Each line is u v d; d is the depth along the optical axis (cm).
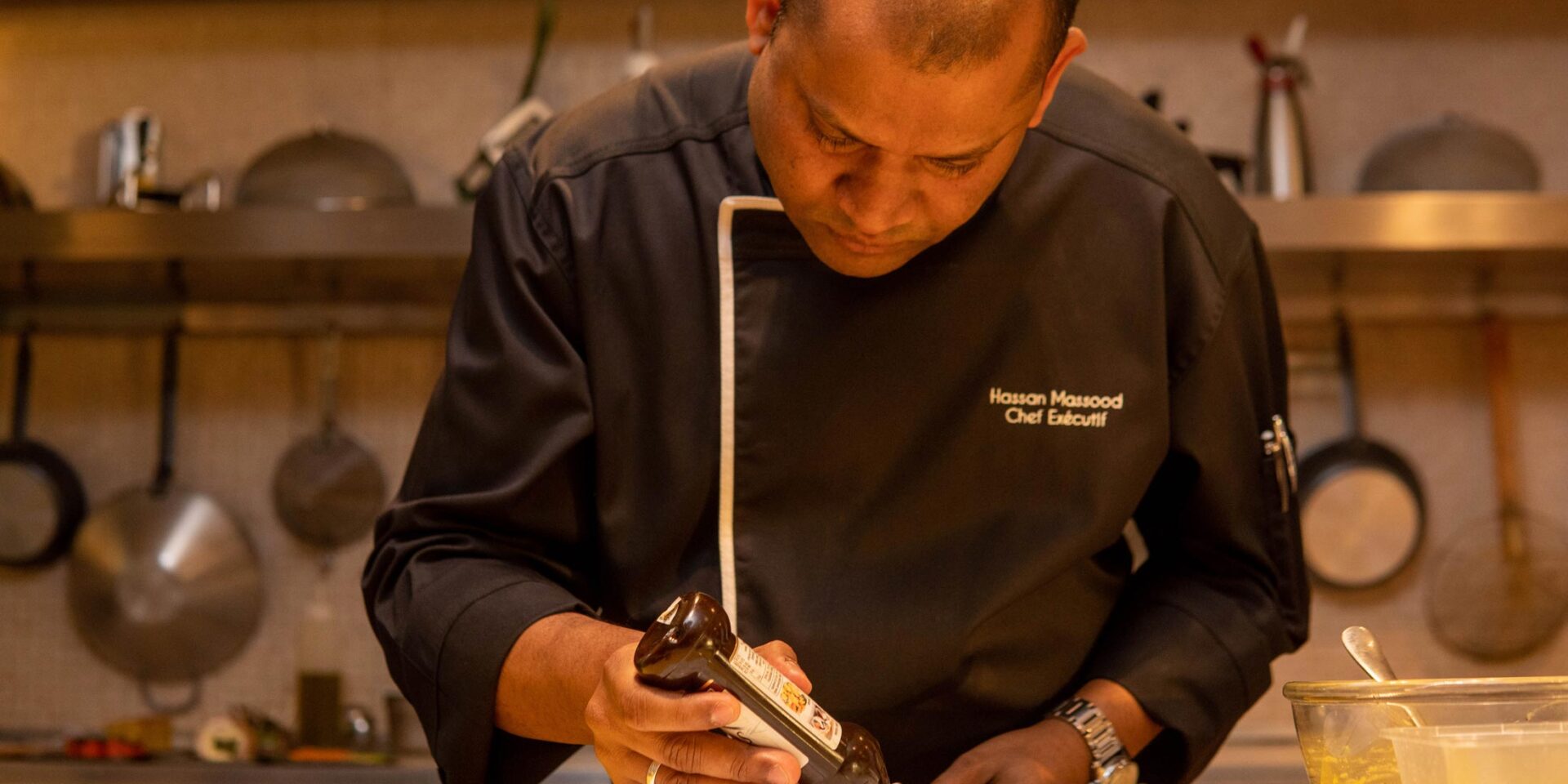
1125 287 93
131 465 247
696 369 90
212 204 243
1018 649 92
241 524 242
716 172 92
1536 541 234
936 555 90
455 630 81
